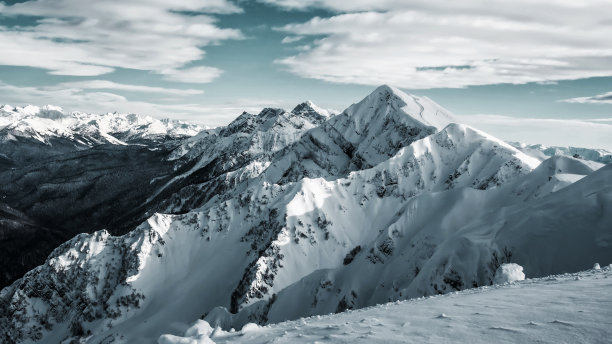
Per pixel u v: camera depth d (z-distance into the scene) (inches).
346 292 4916.3
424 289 3595.0
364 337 521.3
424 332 518.6
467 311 624.1
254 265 6550.2
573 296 631.2
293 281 6525.6
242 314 5659.5
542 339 436.8
